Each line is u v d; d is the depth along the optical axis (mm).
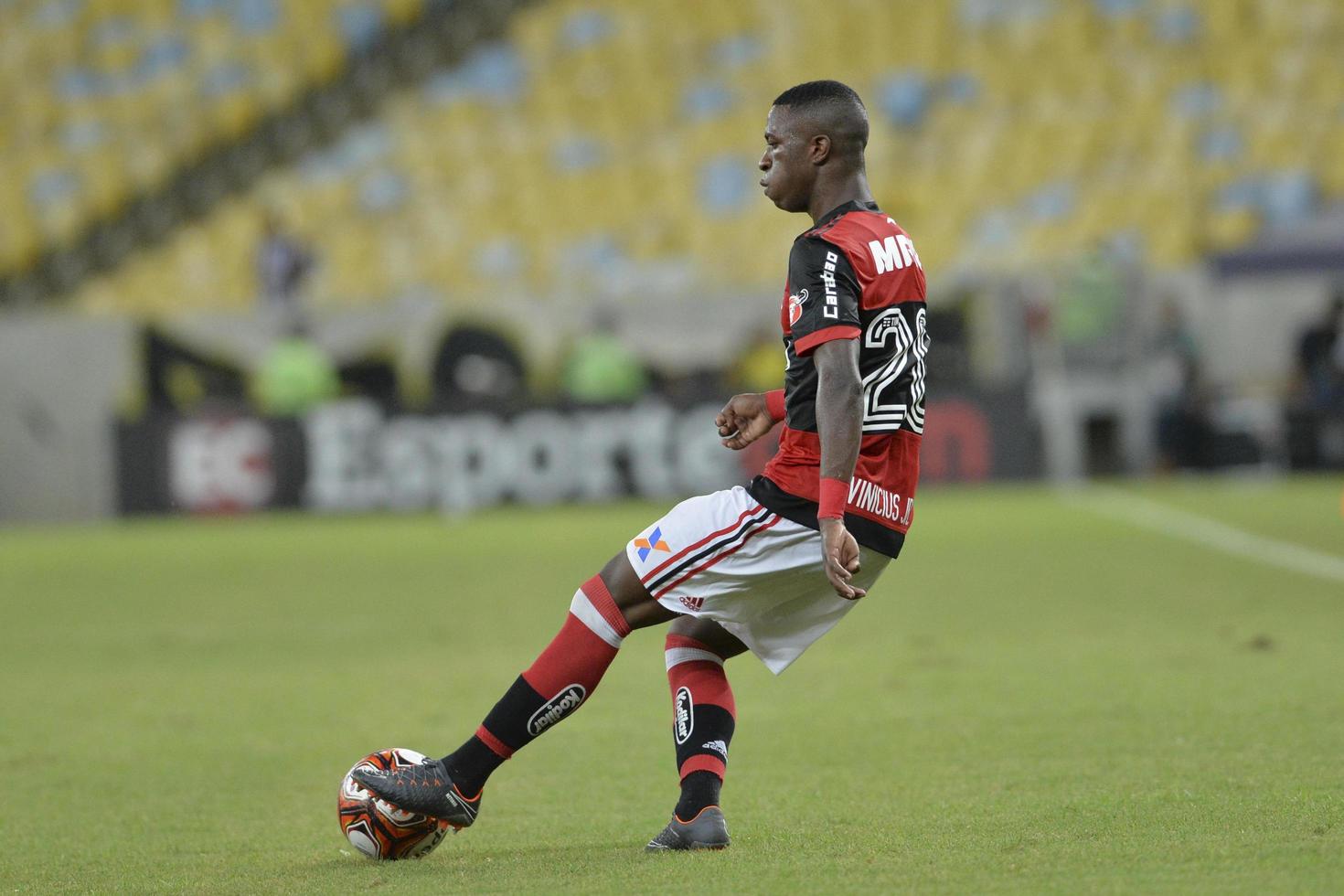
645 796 15820
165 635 30406
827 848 12758
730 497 12703
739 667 24984
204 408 61250
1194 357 67125
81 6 88938
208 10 88750
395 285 76812
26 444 60938
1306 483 63219
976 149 81750
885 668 24234
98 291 77000
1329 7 85750
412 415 61312
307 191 81062
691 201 80312
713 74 86125
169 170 83125
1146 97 83625
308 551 47250
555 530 51719
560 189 80938
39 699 23125
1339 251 66812
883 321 12359
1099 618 29438
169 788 16891
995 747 17703
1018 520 50469
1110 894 10672
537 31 88875
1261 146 80812
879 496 12531
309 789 16781
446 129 84625
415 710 21625
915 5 88250
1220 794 14484
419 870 12680
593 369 62062
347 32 88000
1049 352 63688
